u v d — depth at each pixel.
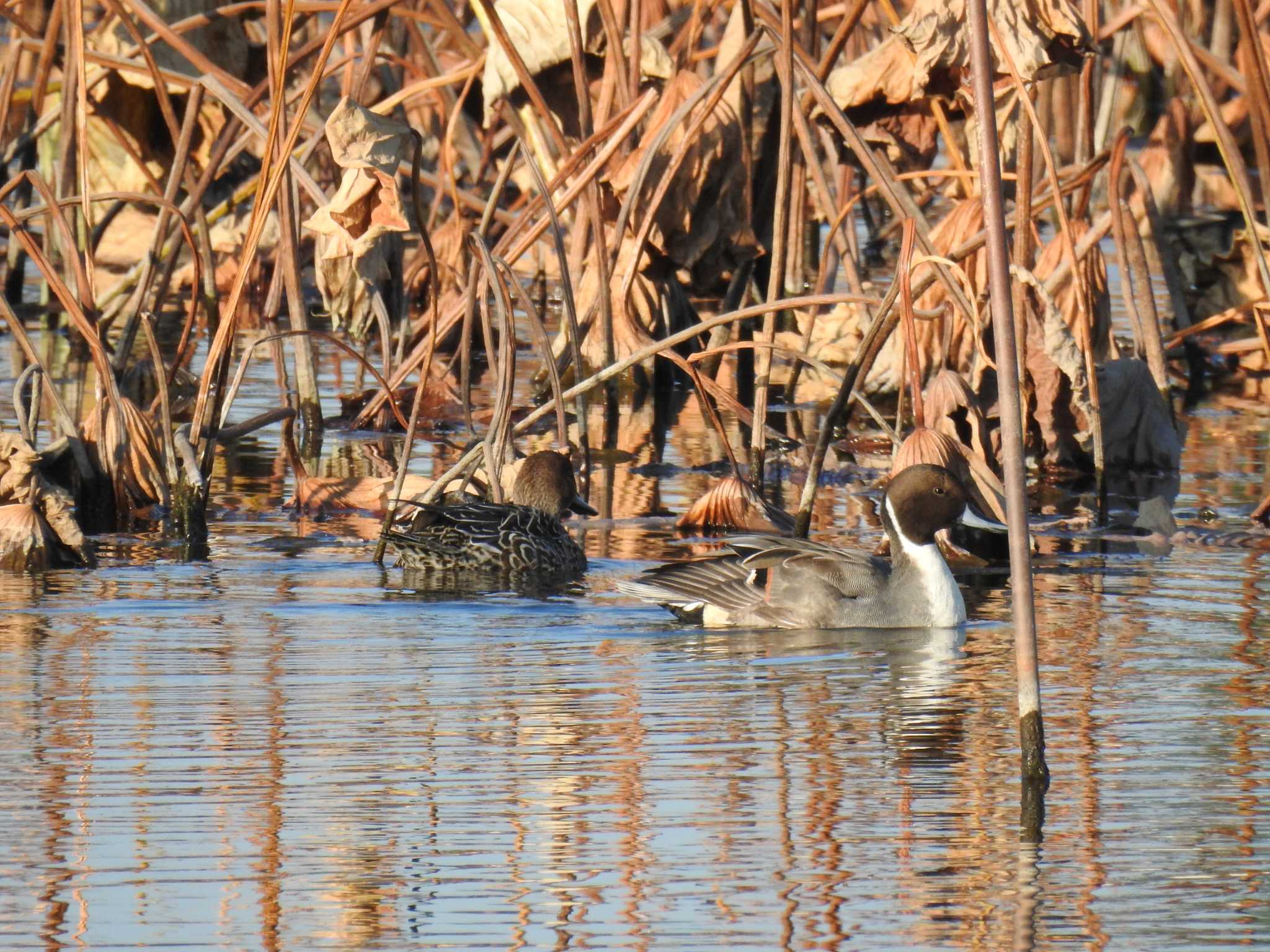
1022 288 16.02
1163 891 7.16
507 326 14.70
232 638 11.31
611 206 20.00
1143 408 17.34
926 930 6.82
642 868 7.42
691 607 12.16
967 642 11.48
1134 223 18.11
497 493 14.45
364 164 12.84
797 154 19.91
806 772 8.66
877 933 6.80
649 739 9.21
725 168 18.61
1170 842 7.70
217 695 9.97
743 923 6.88
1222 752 8.96
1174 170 25.27
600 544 14.42
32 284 27.50
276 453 17.70
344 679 10.38
